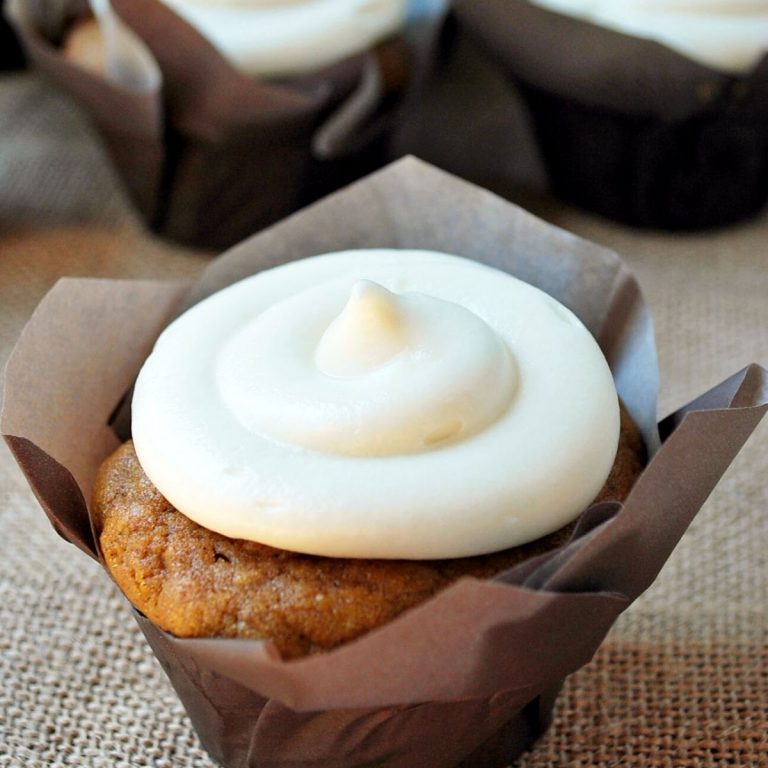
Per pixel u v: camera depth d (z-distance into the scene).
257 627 0.20
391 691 0.19
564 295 0.25
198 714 0.22
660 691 0.23
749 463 0.28
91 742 0.23
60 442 0.23
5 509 0.27
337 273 0.23
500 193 0.38
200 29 0.33
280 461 0.20
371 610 0.20
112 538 0.21
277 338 0.22
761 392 0.21
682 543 0.26
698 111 0.32
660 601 0.25
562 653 0.20
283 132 0.32
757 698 0.23
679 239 0.35
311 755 0.21
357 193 0.26
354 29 0.34
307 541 0.20
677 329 0.31
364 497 0.20
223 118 0.32
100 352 0.24
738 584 0.25
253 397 0.21
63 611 0.25
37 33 0.35
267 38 0.33
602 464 0.21
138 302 0.24
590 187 0.36
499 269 0.25
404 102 0.36
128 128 0.32
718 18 0.32
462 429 0.20
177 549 0.21
